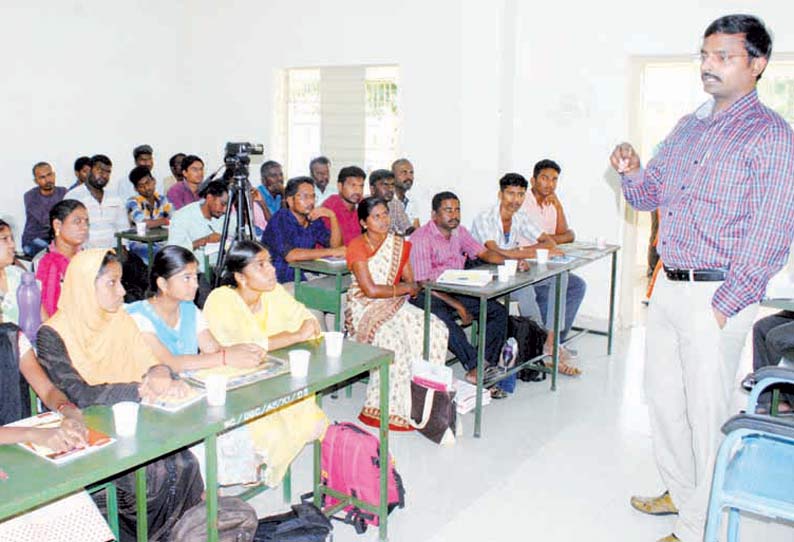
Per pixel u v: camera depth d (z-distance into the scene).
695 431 2.46
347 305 3.85
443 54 5.99
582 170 5.60
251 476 2.58
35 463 1.68
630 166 2.58
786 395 3.63
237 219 4.43
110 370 2.33
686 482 2.68
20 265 4.20
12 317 3.13
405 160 5.74
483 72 5.71
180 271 2.43
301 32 6.69
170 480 2.27
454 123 6.01
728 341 2.41
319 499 2.77
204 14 7.21
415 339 3.70
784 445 2.23
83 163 6.30
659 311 2.57
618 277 5.57
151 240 5.29
